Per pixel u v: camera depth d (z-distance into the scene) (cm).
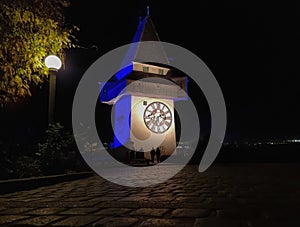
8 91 970
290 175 1074
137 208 474
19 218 416
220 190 693
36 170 1001
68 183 954
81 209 477
